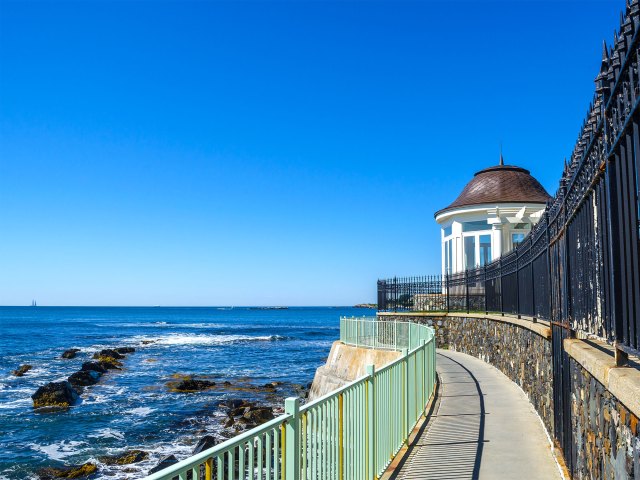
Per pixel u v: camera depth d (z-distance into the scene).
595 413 4.77
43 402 24.19
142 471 15.22
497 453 7.77
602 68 4.07
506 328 15.31
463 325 22.44
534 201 25.89
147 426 20.52
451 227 28.89
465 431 9.09
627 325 3.73
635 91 3.29
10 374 35.12
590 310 5.24
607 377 3.90
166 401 25.64
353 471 5.91
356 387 6.16
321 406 5.11
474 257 27.23
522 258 12.98
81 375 31.28
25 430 19.94
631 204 3.51
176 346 58.47
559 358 7.20
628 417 3.60
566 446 6.56
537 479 6.65
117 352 47.62
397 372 8.30
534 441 8.38
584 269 5.53
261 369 38.88
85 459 16.41
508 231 25.95
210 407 24.16
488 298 19.77
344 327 20.73
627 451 3.62
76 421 21.36
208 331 89.50
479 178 29.25
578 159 5.41
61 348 54.34
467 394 12.43
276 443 4.24
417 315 25.52
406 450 8.07
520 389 12.86
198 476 3.22
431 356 12.60
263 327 105.94
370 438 6.65
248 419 21.06
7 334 75.94
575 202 5.92
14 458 16.53
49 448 17.64
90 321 128.38
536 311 10.72
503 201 25.95
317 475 4.96
